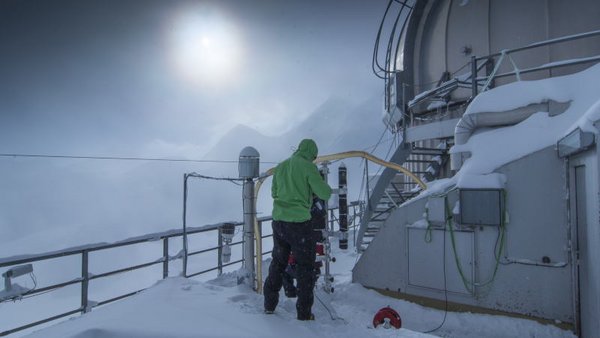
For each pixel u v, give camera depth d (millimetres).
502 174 4863
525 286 4648
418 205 5672
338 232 6148
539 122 4836
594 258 3572
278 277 3256
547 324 4449
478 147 5254
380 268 6043
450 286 5254
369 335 2961
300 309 3146
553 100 4777
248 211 4543
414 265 5652
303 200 3156
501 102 5238
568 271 4352
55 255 4375
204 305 3453
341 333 2947
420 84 11141
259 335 2705
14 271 3902
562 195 4457
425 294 5508
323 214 4367
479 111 5402
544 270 4523
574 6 8219
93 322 2945
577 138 3576
